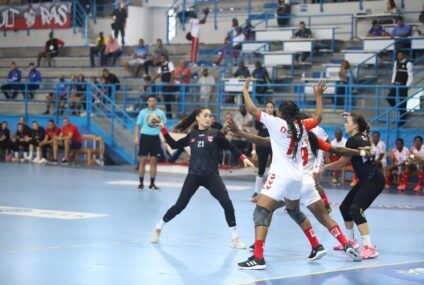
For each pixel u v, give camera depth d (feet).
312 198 31.09
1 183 64.23
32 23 130.21
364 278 27.45
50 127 92.02
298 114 29.14
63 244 33.76
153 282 26.00
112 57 115.14
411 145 75.77
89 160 89.92
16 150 93.40
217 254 32.04
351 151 31.89
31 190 59.06
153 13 127.75
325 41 96.89
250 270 28.55
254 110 28.96
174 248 33.45
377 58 88.12
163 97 94.58
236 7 112.88
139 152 61.36
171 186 65.05
